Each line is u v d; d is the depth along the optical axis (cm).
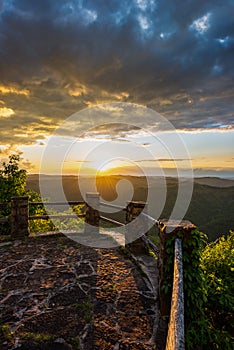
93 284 389
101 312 314
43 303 333
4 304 330
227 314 359
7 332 273
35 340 261
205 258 440
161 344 259
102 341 262
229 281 397
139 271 437
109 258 501
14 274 423
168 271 308
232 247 482
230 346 302
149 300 344
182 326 146
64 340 262
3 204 634
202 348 296
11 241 609
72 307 324
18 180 1018
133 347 254
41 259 493
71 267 454
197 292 296
